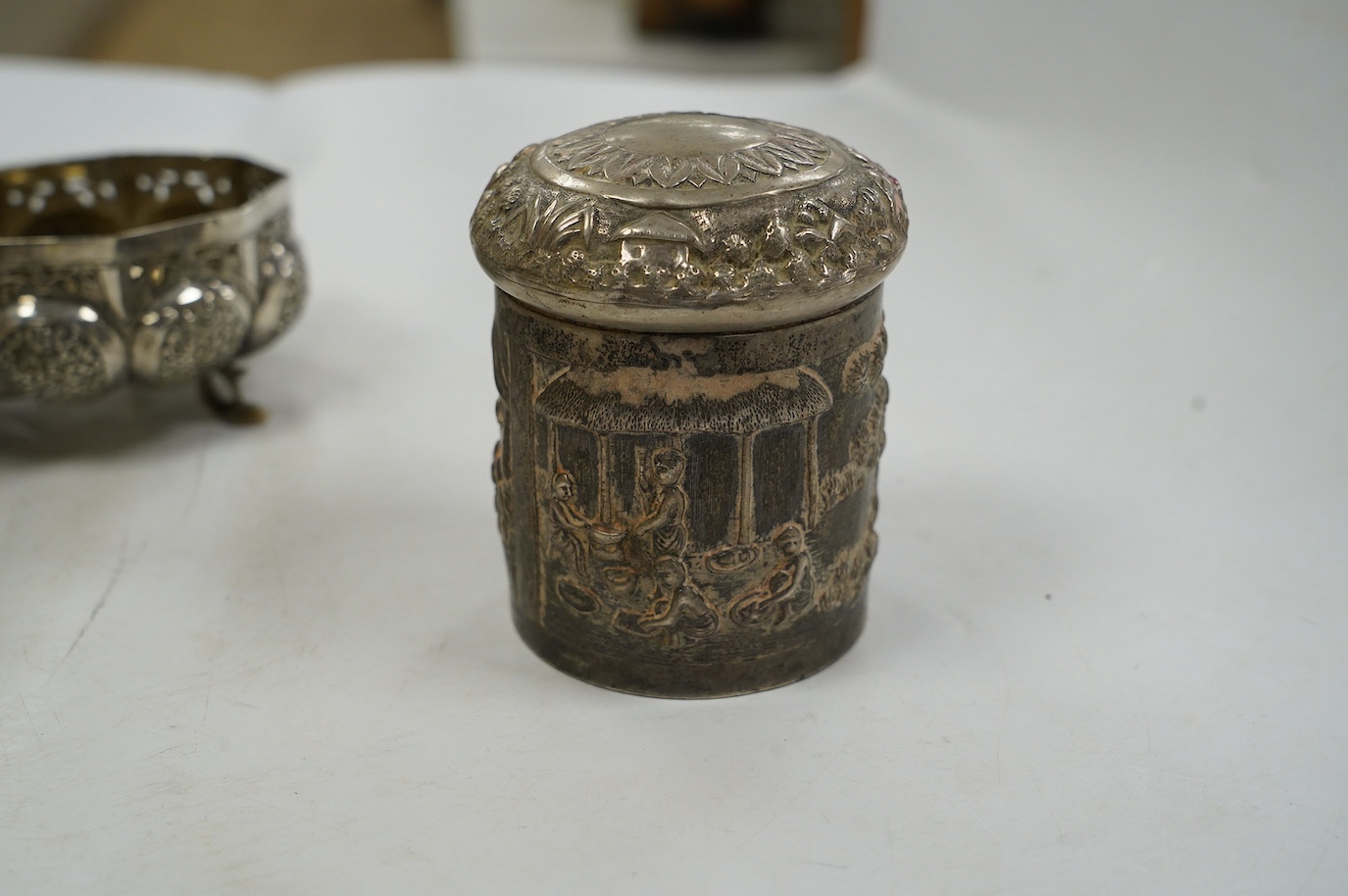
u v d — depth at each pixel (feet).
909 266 2.30
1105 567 1.69
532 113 2.74
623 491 1.42
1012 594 1.65
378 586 1.67
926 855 1.37
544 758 1.45
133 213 2.09
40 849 1.38
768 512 1.43
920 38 2.74
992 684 1.53
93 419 1.96
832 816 1.40
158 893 1.34
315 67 3.95
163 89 2.81
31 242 1.71
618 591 1.46
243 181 2.03
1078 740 1.47
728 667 1.49
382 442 1.91
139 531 1.75
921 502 1.79
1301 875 1.35
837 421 1.43
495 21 3.82
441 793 1.42
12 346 1.75
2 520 1.77
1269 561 1.69
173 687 1.54
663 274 1.33
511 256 1.38
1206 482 1.82
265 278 1.85
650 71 3.61
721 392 1.38
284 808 1.41
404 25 4.34
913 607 1.63
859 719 1.49
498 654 1.58
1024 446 1.89
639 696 1.52
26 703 1.52
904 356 2.09
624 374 1.38
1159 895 1.33
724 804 1.41
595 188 1.37
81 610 1.64
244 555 1.72
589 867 1.36
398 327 2.16
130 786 1.43
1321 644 1.58
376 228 2.42
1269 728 1.48
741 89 2.84
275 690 1.54
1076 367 2.06
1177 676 1.54
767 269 1.34
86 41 4.02
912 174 2.56
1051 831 1.39
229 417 1.95
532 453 1.45
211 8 4.43
